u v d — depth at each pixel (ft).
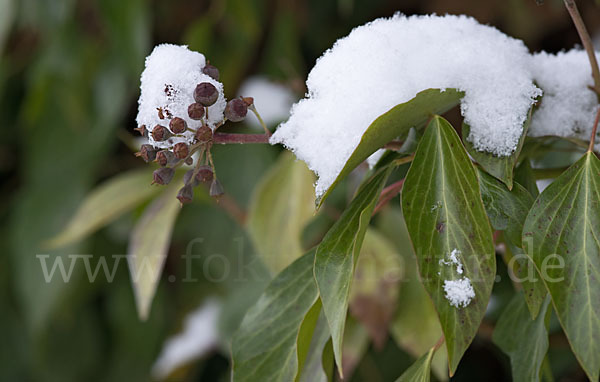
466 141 1.63
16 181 3.63
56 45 3.08
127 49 2.88
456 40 1.67
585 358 1.52
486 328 2.18
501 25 2.89
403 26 1.68
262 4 2.99
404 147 1.66
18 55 3.48
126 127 3.20
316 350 1.77
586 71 1.76
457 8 2.88
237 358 1.72
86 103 3.12
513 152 1.61
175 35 3.14
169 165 1.60
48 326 3.18
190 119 1.60
